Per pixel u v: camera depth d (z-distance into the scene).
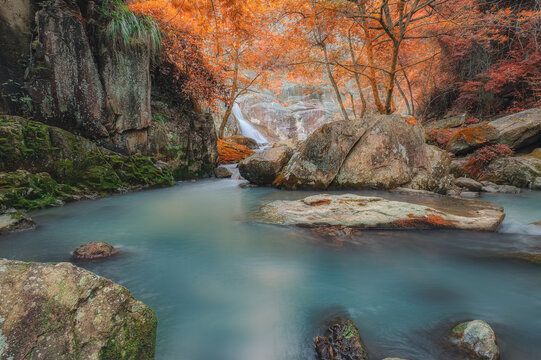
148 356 1.48
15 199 4.82
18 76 6.24
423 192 6.65
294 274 2.96
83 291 1.33
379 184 7.09
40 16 6.16
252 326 2.12
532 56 10.96
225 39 12.27
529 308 2.33
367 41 10.54
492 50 12.80
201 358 1.81
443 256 3.38
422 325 2.12
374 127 7.36
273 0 8.98
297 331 2.08
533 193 7.27
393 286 2.71
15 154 5.35
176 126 9.42
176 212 5.51
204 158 10.36
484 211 4.77
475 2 10.29
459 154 9.71
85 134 6.85
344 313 2.29
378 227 4.21
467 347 1.82
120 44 7.18
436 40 13.45
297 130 28.03
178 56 9.22
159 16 8.94
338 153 7.29
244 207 5.91
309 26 10.88
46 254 3.26
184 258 3.32
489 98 13.30
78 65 6.57
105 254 3.28
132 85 7.57
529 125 8.93
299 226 4.33
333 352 1.81
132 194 7.03
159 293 2.56
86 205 5.77
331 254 3.45
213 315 2.25
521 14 8.94
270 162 8.20
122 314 1.40
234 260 3.29
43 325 1.18
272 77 19.02
